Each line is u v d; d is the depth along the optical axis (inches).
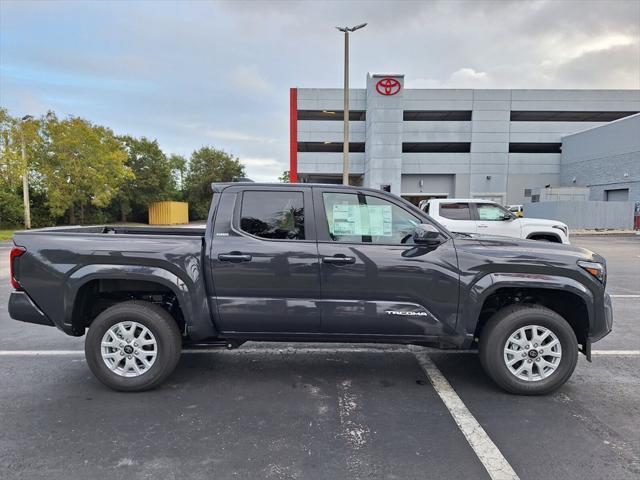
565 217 1046.4
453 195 1652.3
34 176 1051.9
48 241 151.6
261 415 135.1
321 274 148.8
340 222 153.7
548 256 149.3
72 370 172.6
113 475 103.0
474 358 189.9
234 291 150.7
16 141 890.7
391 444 118.0
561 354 147.5
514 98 1590.8
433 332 149.6
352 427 127.6
